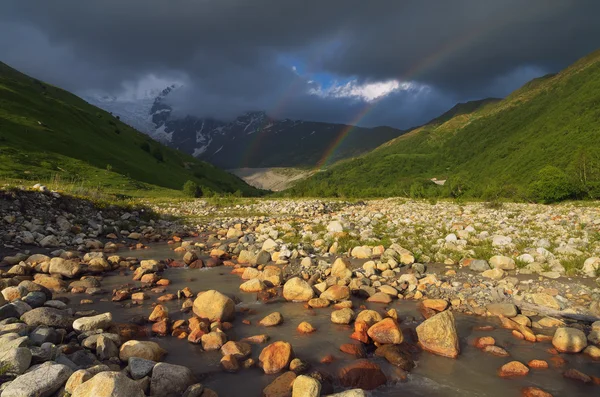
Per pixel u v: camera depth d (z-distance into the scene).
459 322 9.27
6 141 67.50
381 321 8.38
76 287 11.27
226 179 185.00
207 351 7.63
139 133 176.12
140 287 11.78
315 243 18.31
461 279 12.24
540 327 8.88
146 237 21.16
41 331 7.02
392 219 26.89
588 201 40.38
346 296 10.73
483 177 142.62
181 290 11.08
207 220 29.28
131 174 94.00
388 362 7.30
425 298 10.88
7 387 5.07
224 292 11.51
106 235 20.41
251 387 6.36
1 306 8.09
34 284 9.86
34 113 96.94
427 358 7.52
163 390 5.80
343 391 6.02
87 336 7.42
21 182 38.16
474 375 6.89
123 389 5.04
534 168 110.25
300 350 7.74
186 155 194.38
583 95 155.12
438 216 28.09
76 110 126.19
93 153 92.88
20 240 16.20
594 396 6.23
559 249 14.76
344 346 7.80
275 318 9.19
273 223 27.14
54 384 5.29
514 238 17.72
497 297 10.50
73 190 28.27
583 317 9.16
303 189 83.56
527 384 6.59
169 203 40.34
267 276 12.71
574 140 110.00
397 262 14.23
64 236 18.17
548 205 38.19
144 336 8.24
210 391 5.89
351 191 80.31
